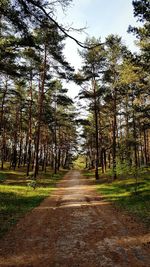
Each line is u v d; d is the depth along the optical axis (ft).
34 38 36.06
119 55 105.19
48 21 30.63
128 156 83.15
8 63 70.69
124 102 129.18
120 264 23.76
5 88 118.32
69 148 263.49
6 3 30.35
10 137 182.29
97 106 123.13
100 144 163.12
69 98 130.72
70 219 42.22
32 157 218.38
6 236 32.83
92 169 204.95
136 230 35.37
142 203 54.44
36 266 23.53
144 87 103.24
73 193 75.87
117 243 29.84
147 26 68.23
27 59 101.04
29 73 101.45
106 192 75.51
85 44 28.32
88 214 46.14
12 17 30.99
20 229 36.19
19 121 171.94
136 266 23.34
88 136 206.49
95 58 112.68
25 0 28.89
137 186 75.05
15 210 48.11
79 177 142.00
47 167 199.62
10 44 56.80
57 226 37.83
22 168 156.97
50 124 161.68
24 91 148.56
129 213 46.78
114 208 52.26
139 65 79.15
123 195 66.80
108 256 25.79
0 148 184.85
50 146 224.53
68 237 32.35
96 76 114.52
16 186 84.28
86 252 26.96
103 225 38.27
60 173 167.73
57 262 24.39
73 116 154.20
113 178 103.04
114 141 107.04
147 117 101.81
